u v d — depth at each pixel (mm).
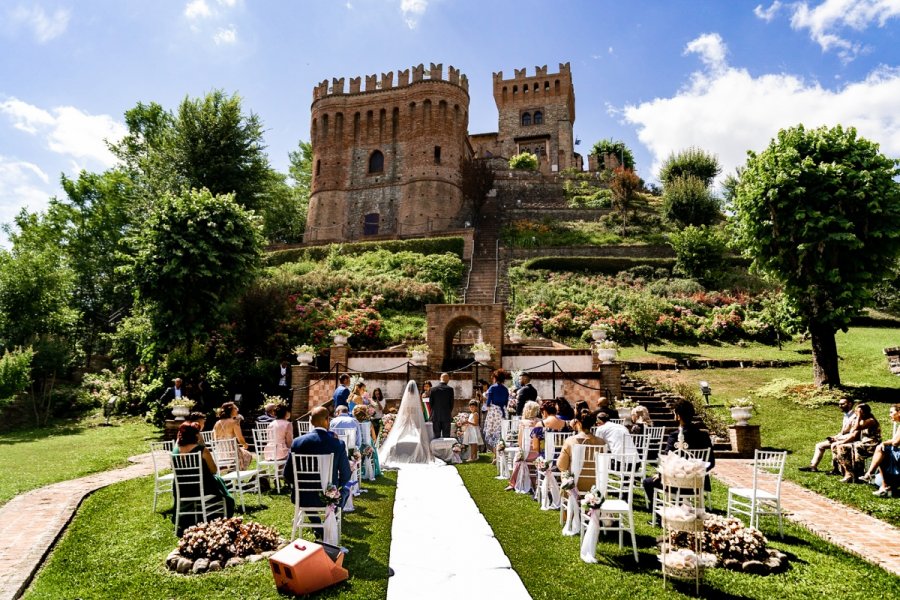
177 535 7539
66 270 31859
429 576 6059
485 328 19203
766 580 6047
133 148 42125
